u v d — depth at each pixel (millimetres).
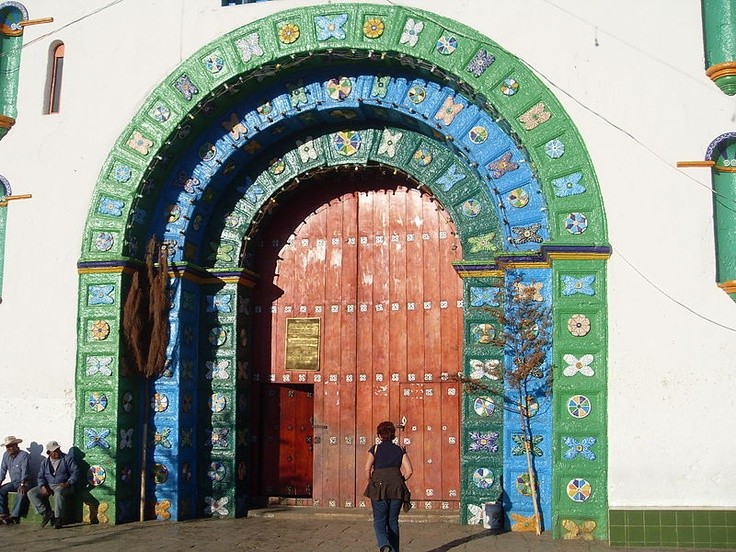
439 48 12188
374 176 13969
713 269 11234
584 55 11852
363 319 13719
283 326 14016
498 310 12195
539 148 11758
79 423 12586
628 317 11281
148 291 13109
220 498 13172
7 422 12836
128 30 13328
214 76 12789
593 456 11195
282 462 13922
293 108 13062
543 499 11664
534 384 11766
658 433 11031
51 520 12297
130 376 12875
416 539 11258
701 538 10727
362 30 12367
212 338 13523
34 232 13195
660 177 11461
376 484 9414
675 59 11656
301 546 10922
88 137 13242
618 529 10820
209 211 13617
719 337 11109
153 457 12859
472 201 12805
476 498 12164
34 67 13625
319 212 14148
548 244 11383
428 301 13516
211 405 13391
